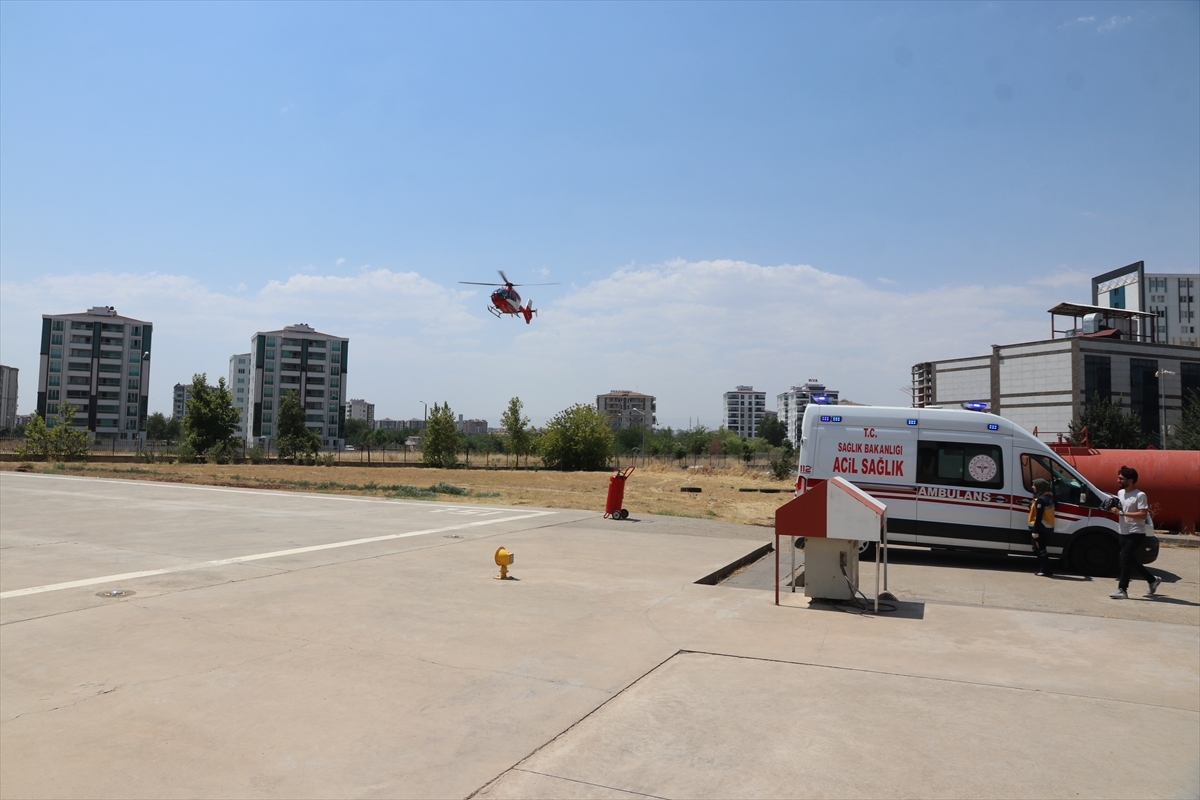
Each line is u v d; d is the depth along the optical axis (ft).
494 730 15.92
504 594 29.73
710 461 253.24
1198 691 19.36
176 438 493.36
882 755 14.84
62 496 72.18
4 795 12.80
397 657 21.03
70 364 423.64
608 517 59.21
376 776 13.71
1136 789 13.52
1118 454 62.08
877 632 25.08
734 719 16.69
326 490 88.17
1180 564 46.52
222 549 40.34
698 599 29.55
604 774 13.87
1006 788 13.48
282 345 471.21
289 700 17.54
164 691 18.06
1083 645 23.97
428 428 205.77
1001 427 44.39
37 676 19.07
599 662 20.85
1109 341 213.87
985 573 41.98
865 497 28.55
